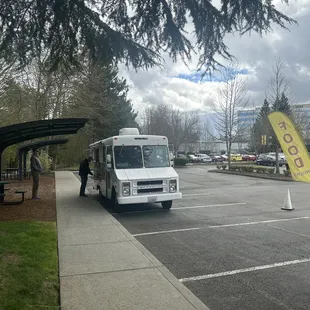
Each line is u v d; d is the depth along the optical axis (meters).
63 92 26.03
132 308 4.00
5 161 27.72
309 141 46.06
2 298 4.05
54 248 6.46
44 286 4.62
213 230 8.44
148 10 4.08
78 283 4.77
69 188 18.34
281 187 18.73
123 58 4.65
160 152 11.90
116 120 42.50
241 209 11.59
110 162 11.41
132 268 5.42
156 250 6.71
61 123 10.62
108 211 11.42
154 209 11.74
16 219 9.16
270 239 7.47
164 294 4.41
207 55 4.57
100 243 6.94
